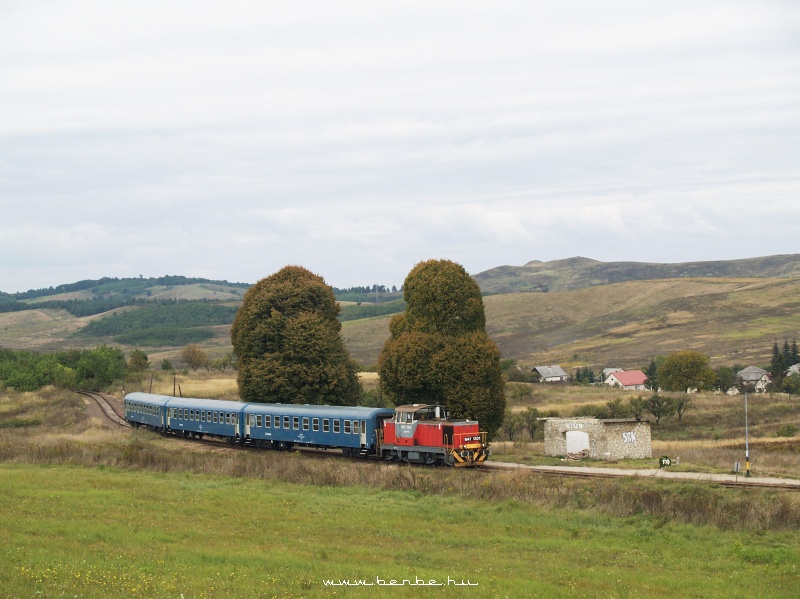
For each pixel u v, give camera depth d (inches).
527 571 912.3
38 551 860.6
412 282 2222.0
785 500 1288.1
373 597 740.0
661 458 1764.3
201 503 1301.7
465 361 2062.0
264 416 2239.2
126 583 732.0
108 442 2367.1
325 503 1338.6
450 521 1220.5
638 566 964.0
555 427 2011.6
